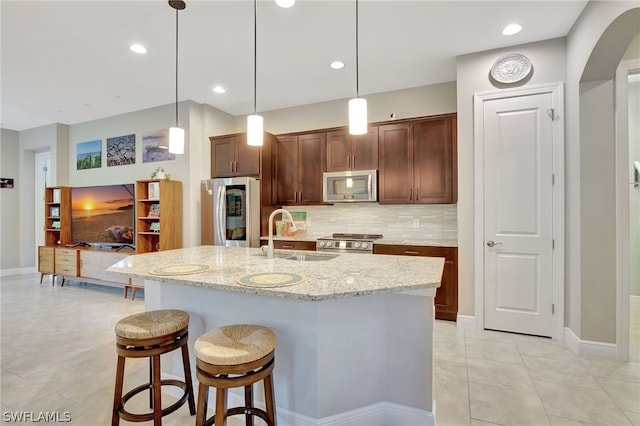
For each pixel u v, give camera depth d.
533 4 2.46
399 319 1.84
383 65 3.49
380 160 3.98
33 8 2.48
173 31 2.83
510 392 2.15
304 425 1.75
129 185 4.83
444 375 2.37
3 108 4.88
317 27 2.77
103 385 2.26
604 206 2.61
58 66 3.50
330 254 2.69
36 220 6.32
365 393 1.83
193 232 4.56
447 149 3.68
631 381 2.27
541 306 3.03
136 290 4.57
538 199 3.02
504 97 3.11
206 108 4.71
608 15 2.16
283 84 4.00
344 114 4.50
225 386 1.40
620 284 2.58
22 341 3.02
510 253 3.12
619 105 2.57
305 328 1.74
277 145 4.57
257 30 2.81
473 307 3.25
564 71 2.93
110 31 2.82
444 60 3.38
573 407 1.99
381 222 4.28
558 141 2.94
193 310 2.10
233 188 4.25
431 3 2.45
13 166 6.09
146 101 4.59
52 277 5.55
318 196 4.31
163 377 2.22
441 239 3.97
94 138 5.46
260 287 1.53
